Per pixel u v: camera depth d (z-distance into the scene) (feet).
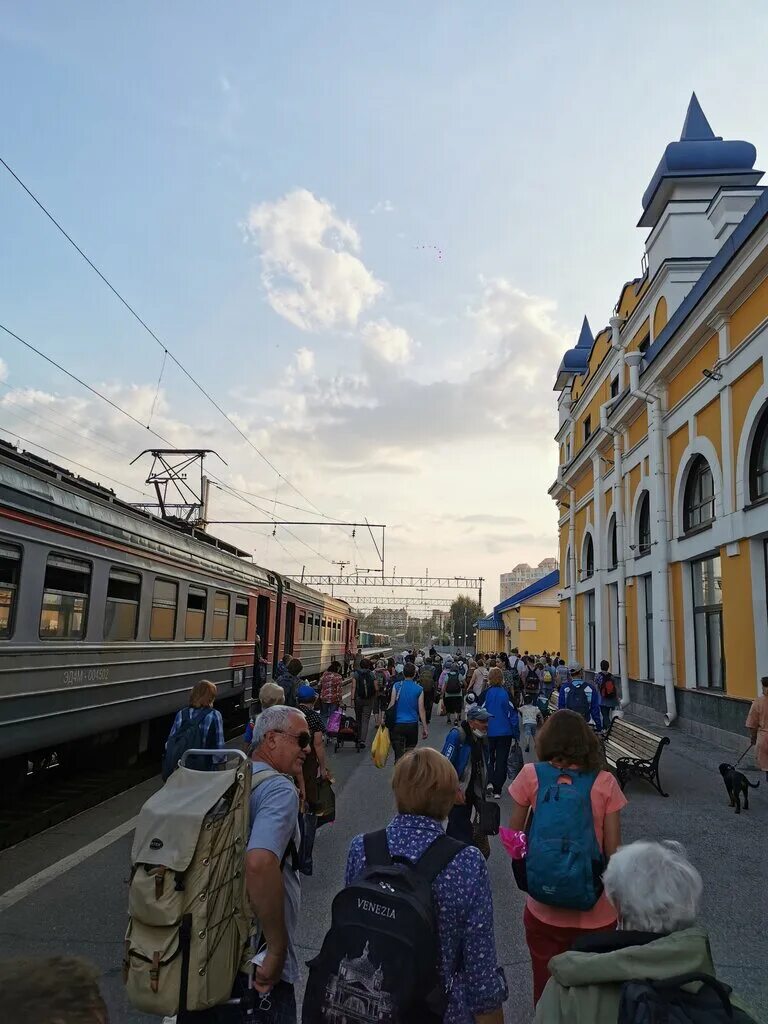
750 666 38.73
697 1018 5.51
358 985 6.56
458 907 7.38
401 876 7.10
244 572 51.08
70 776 34.35
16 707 24.26
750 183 53.16
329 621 87.56
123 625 32.42
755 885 19.39
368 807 28.53
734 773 27.40
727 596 41.29
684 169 53.88
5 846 22.86
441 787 8.02
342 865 21.27
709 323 42.29
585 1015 5.93
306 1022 6.75
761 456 38.45
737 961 14.87
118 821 26.20
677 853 7.42
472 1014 7.25
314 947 15.79
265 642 57.11
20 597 24.68
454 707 58.59
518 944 16.12
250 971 8.79
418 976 6.53
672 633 50.29
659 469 51.49
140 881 8.45
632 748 32.53
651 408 52.70
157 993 8.17
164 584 37.04
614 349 65.57
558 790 10.32
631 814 26.73
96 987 4.62
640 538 59.82
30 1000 4.25
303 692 21.18
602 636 69.26
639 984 5.72
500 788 30.09
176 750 19.13
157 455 71.46
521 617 154.10
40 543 25.86
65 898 18.13
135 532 33.63
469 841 18.67
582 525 82.17
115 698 31.48
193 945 8.27
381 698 51.34
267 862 8.54
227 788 9.10
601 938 6.47
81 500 29.14
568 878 9.70
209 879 8.50
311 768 19.47
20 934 15.90
